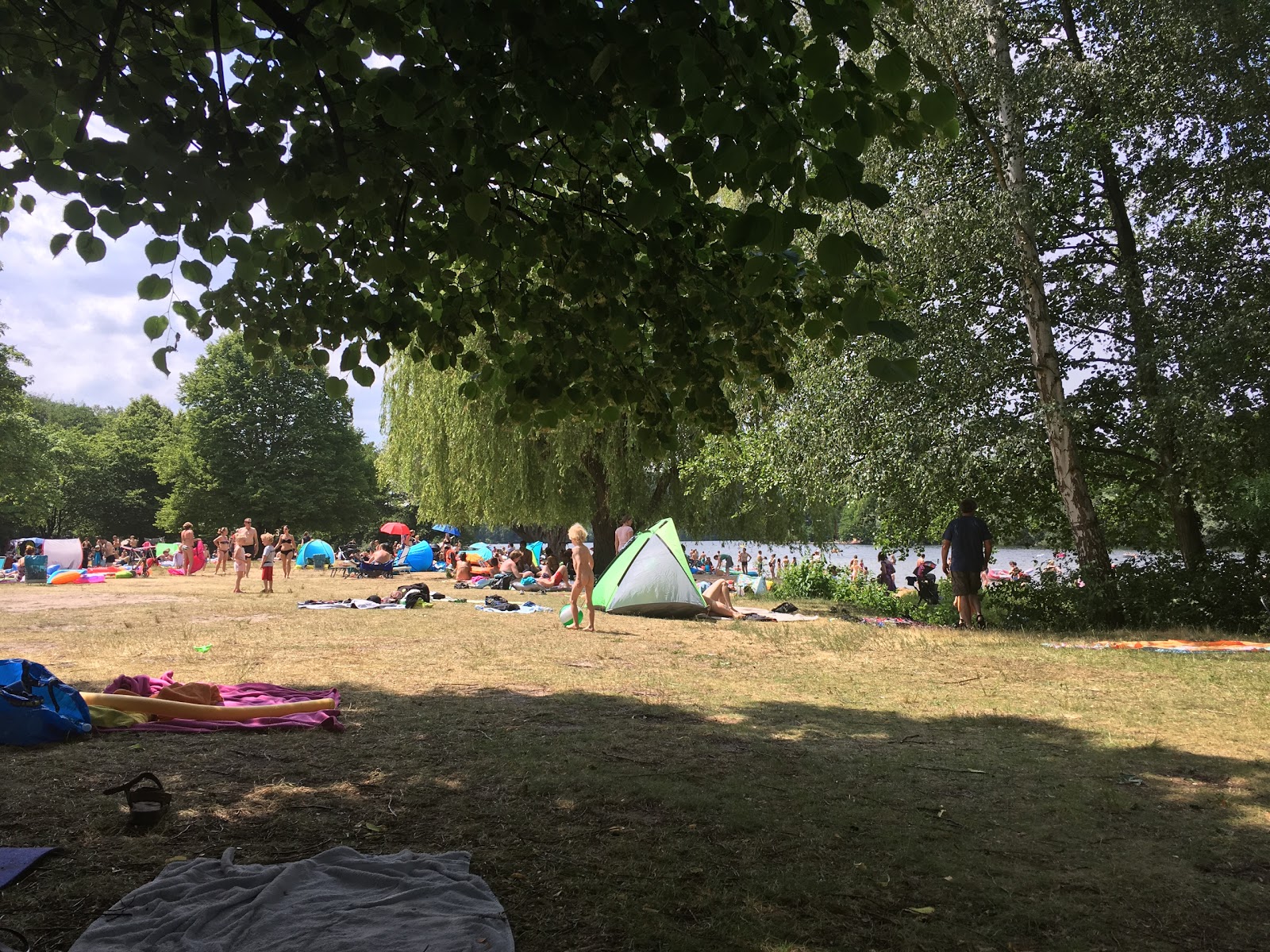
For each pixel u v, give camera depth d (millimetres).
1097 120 15086
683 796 5000
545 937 3264
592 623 14219
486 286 5246
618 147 4484
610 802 4895
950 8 14234
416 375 30188
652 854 4137
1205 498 15461
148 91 3797
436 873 3723
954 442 14680
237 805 4758
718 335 5215
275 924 3209
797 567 24078
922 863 4078
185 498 56531
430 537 64625
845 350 15539
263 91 4293
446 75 3650
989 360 14555
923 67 2873
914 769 5695
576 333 5105
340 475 59688
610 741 6340
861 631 13812
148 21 4281
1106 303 14773
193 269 4449
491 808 4770
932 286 14758
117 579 33625
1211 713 7445
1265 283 13414
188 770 5426
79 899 3535
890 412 15242
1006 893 3768
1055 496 17234
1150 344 14336
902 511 16859
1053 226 16516
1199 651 10852
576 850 4160
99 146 3619
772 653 11391
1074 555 17047
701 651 11633
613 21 3059
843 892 3748
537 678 9219
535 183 5094
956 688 8750
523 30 3281
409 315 5160
